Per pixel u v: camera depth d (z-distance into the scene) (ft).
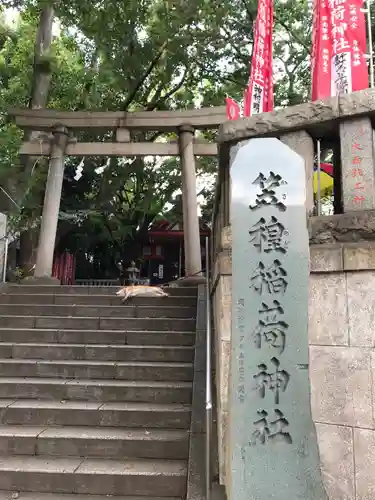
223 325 12.41
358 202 11.92
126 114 35.60
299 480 9.52
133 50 45.34
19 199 42.57
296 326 10.24
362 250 10.93
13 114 35.81
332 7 14.70
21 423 16.57
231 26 47.26
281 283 10.50
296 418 9.84
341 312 11.07
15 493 13.56
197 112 35.22
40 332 22.29
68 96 49.08
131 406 16.93
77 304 26.40
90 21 41.24
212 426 14.57
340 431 10.64
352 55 14.23
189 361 20.21
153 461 14.57
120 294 26.37
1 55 50.26
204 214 73.36
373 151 12.05
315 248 11.55
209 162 61.82
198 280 31.04
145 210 64.03
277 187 10.99
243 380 10.22
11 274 51.06
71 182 62.28
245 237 10.90
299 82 50.93
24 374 19.61
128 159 63.36
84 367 19.43
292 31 49.06
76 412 16.47
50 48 46.44
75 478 13.64
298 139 12.96
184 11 39.73
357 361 10.71
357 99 11.98
